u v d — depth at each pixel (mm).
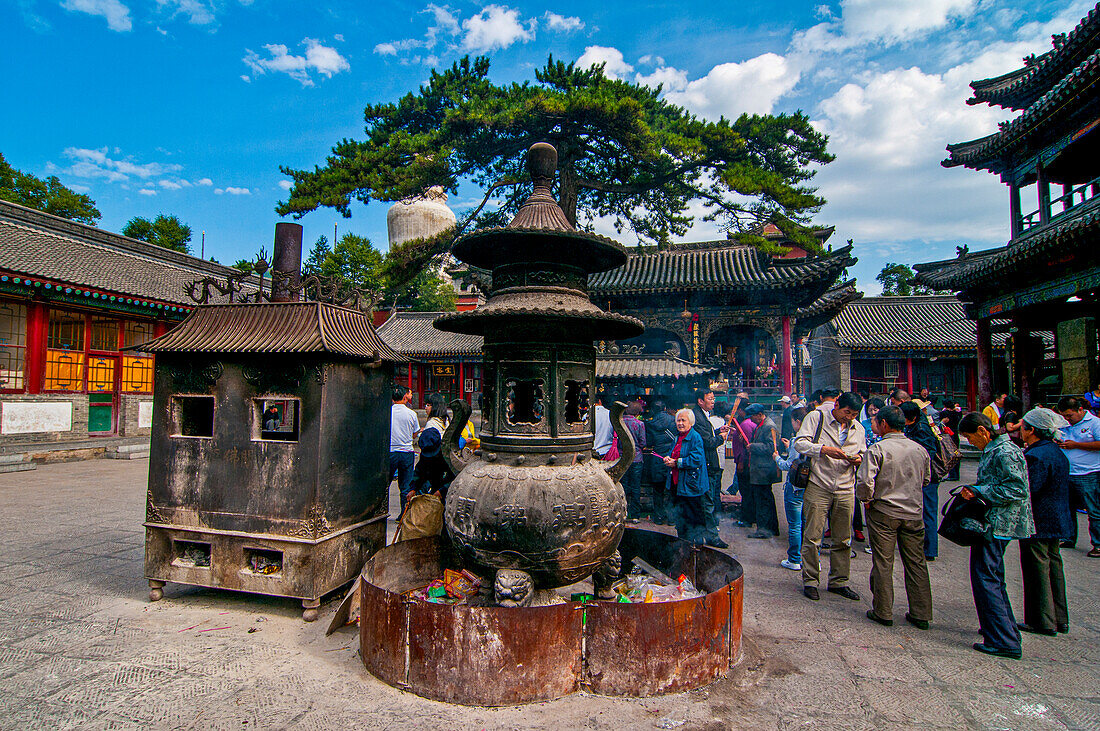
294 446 4648
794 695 3506
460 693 3338
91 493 10102
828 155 13141
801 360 26234
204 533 4762
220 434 4844
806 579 5359
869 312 31828
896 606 5156
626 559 5504
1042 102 12859
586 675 3496
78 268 16891
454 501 4066
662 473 7914
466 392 33188
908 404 6863
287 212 12508
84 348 17000
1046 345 18016
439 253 14156
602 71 13672
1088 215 10203
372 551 5352
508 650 3334
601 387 13359
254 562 4805
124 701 3293
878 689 3594
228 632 4305
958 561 6684
